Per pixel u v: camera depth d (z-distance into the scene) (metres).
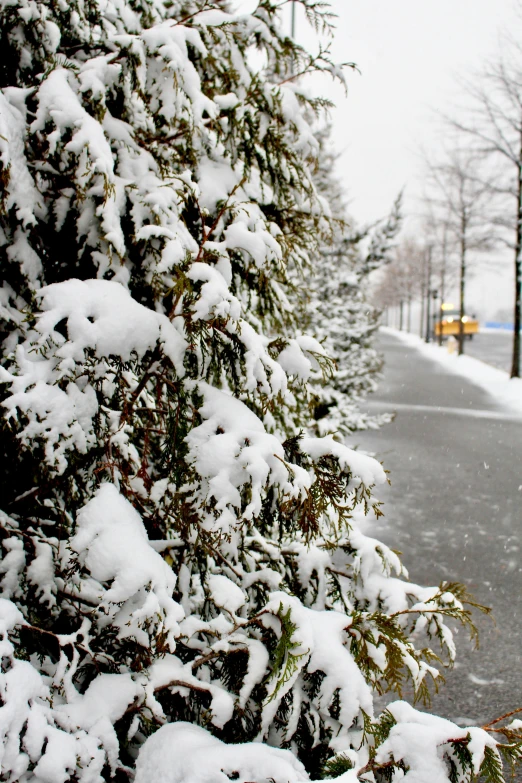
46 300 1.83
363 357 11.91
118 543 1.59
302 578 2.42
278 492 1.89
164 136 2.51
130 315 1.85
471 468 8.99
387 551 2.45
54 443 1.76
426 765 1.44
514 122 16.58
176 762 1.40
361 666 1.86
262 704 1.65
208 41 2.56
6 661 1.45
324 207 2.72
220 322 1.93
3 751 1.26
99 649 1.85
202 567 2.21
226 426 1.91
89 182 1.99
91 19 2.50
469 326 37.44
